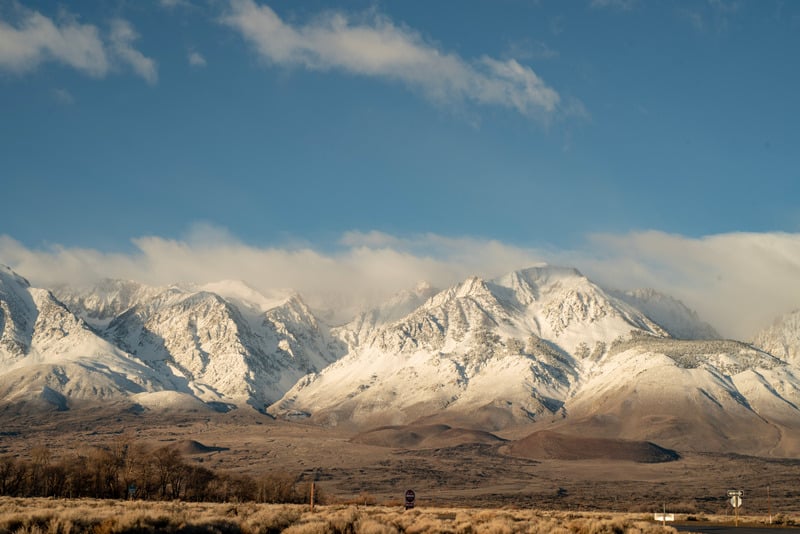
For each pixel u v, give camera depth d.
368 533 54.34
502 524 61.66
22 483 143.62
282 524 57.78
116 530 45.81
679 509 173.88
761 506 199.50
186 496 157.12
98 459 154.88
